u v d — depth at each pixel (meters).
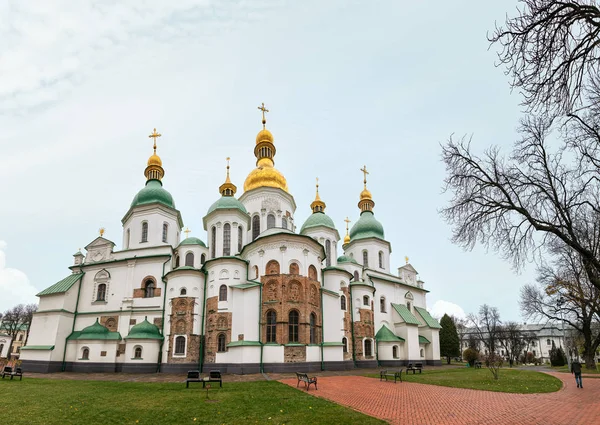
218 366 38.94
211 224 51.44
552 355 70.38
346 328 46.94
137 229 50.50
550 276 44.03
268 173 57.12
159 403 20.09
